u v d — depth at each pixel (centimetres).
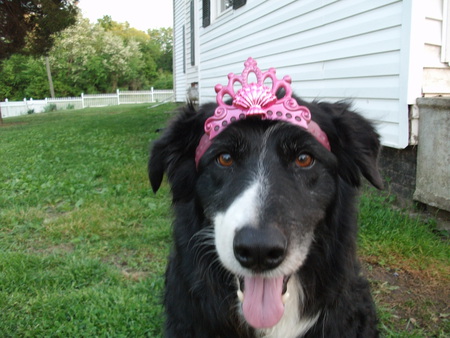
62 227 83
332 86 105
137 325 54
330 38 103
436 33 78
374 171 43
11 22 288
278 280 38
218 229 38
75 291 61
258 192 35
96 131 223
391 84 83
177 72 406
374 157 44
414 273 63
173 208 48
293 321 43
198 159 42
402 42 78
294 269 36
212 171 40
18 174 129
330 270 42
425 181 77
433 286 60
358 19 91
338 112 44
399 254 68
